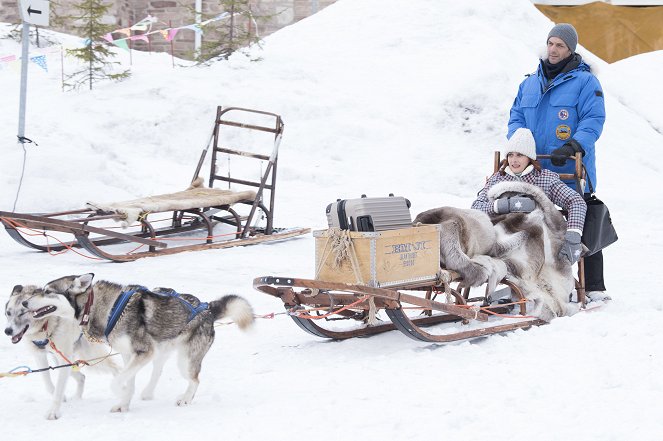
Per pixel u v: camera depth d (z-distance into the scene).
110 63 22.56
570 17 36.97
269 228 14.27
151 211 12.54
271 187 14.31
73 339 6.21
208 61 23.64
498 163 9.66
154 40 34.16
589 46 36.78
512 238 8.66
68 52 21.67
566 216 9.34
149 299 6.24
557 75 9.70
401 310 7.47
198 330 6.41
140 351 6.18
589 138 9.34
